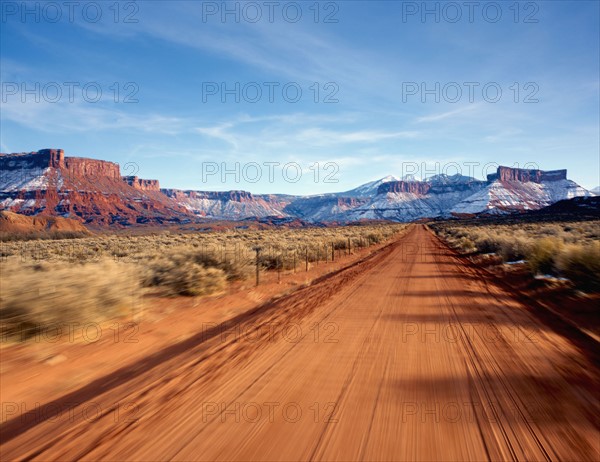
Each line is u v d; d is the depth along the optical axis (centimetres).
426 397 428
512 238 2378
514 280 1384
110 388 471
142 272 1191
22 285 704
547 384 464
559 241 1570
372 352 596
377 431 352
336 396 432
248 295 1182
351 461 303
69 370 541
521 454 314
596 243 1159
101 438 343
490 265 1931
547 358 561
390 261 2203
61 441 340
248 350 612
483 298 1051
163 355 605
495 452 317
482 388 453
